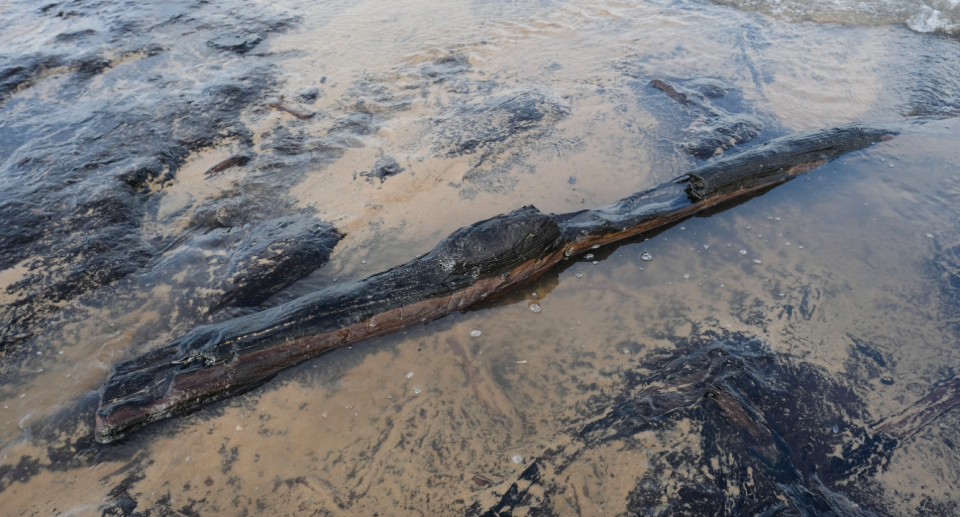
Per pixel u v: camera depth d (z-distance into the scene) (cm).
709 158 444
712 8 690
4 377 296
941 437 257
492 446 263
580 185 424
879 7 660
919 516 231
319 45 640
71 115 515
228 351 283
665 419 270
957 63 552
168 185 436
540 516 236
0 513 239
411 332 320
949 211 377
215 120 502
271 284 344
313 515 238
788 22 649
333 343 305
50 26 696
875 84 530
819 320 315
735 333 311
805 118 486
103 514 238
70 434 268
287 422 274
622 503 239
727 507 236
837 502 236
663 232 383
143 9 724
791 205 397
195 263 362
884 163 426
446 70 577
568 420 273
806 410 271
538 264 343
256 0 758
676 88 528
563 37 638
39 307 332
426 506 241
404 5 736
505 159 452
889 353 296
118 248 372
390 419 275
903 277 336
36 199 405
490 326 322
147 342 312
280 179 438
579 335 315
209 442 266
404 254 369
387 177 433
